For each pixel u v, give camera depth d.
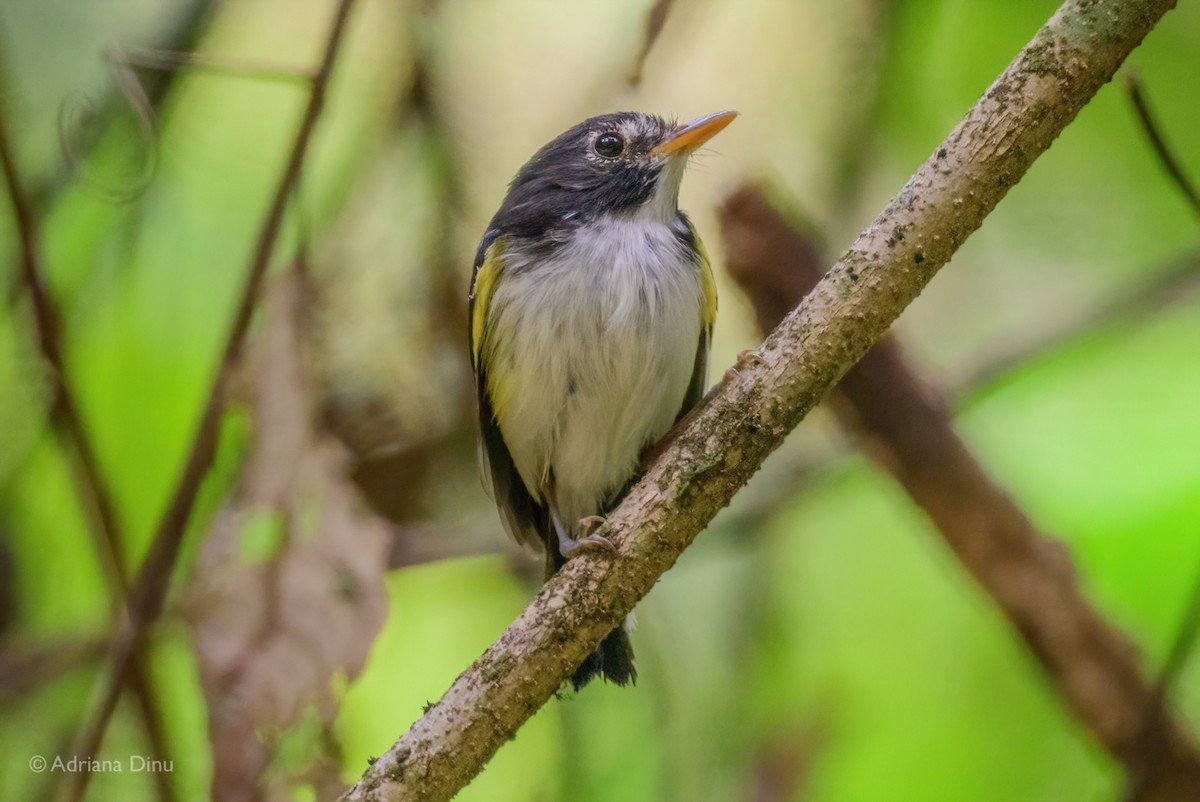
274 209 6.93
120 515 7.41
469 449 8.30
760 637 9.34
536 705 5.25
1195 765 6.38
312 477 6.90
